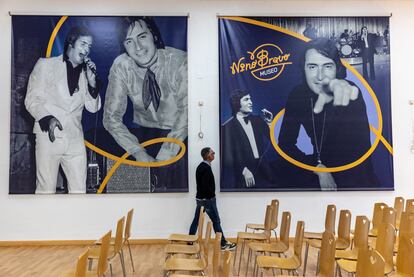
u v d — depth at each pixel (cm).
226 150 740
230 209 738
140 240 726
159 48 748
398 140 756
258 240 543
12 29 736
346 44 756
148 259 616
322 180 741
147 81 742
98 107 734
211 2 762
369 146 746
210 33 759
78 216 725
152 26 750
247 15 758
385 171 744
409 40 765
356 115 749
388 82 754
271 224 552
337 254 439
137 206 730
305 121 746
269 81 752
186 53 750
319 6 762
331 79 752
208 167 653
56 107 730
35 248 698
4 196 723
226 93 748
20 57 734
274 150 742
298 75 754
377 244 402
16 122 725
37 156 723
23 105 728
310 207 740
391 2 762
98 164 729
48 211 723
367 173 743
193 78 754
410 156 755
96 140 730
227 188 735
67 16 742
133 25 748
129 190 728
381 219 524
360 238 439
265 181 738
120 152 731
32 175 722
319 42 755
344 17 759
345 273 515
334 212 511
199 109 750
